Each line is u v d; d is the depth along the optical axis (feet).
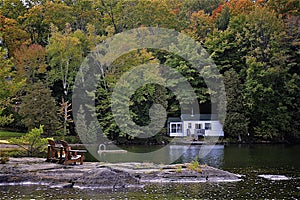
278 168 56.39
